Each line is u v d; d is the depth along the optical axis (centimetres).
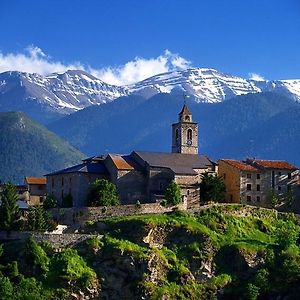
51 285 16675
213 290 17825
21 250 17175
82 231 18588
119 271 17375
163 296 17100
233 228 19450
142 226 18200
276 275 18175
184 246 18450
